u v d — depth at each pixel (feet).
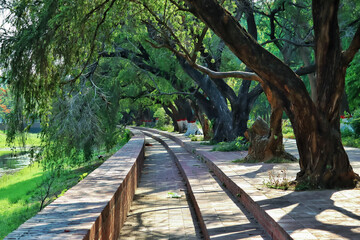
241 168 37.96
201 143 80.12
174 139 115.65
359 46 24.61
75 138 66.44
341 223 16.55
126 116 268.41
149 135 169.07
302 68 70.74
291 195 23.36
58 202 18.30
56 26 31.17
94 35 32.07
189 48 41.60
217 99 76.13
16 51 30.83
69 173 71.92
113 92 76.07
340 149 25.39
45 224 14.01
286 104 26.89
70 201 18.60
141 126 258.57
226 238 18.16
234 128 72.95
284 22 76.23
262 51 25.09
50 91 32.81
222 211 24.18
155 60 75.97
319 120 25.49
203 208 25.32
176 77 81.51
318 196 22.72
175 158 67.41
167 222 26.27
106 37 33.47
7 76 32.07
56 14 30.86
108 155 90.94
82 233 12.73
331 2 24.81
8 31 32.19
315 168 25.46
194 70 73.97
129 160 39.91
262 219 19.98
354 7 65.98
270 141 42.50
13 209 45.68
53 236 12.35
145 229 24.56
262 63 25.16
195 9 25.76
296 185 25.45
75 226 13.66
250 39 24.98
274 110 41.42
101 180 25.93
